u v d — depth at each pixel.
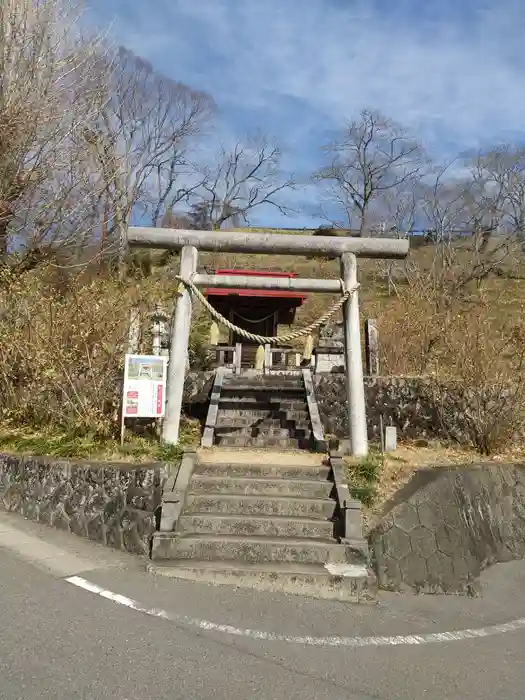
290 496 7.05
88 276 16.50
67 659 3.65
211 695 3.36
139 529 6.31
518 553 7.45
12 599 4.61
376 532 6.25
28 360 9.81
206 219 40.34
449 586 6.09
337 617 4.93
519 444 9.97
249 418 10.95
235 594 5.24
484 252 35.81
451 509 6.91
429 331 14.78
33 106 14.18
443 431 10.70
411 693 3.63
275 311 19.48
